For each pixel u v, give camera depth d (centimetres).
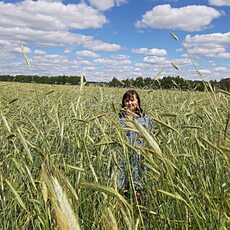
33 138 450
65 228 96
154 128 404
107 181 313
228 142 222
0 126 482
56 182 107
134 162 315
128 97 534
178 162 309
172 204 273
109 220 132
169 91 960
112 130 379
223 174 289
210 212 234
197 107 534
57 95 905
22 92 1039
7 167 344
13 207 287
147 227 267
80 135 331
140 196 312
